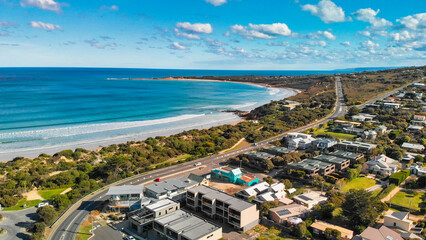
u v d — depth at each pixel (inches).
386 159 4168.3
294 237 2539.4
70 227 2694.4
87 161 4544.8
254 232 2632.9
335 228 2536.9
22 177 3681.1
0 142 5526.6
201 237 2282.2
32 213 2979.8
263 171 4210.1
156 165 4453.7
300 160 4360.2
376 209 2763.3
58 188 3612.2
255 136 6008.9
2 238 2514.8
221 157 4884.4
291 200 3127.5
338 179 3678.6
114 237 2539.4
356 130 6018.7
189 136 6181.1
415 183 3447.3
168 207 2738.7
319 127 6781.5
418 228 2549.2
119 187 3218.5
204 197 2928.2
